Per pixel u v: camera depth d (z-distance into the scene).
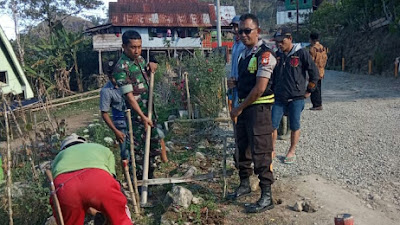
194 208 4.41
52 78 23.06
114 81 4.77
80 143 3.72
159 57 20.72
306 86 6.06
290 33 5.75
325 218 4.14
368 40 22.19
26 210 4.59
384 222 4.06
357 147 6.56
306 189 4.89
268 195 4.35
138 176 4.88
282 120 7.12
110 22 29.92
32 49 24.75
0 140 8.72
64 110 15.92
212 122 8.02
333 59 26.88
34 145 6.75
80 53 28.47
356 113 9.41
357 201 4.54
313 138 7.27
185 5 32.72
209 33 31.86
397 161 5.72
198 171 5.59
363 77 18.53
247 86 4.27
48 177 3.08
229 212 4.38
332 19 32.94
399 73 16.78
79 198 3.18
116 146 7.52
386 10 20.20
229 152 6.43
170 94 10.60
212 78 8.80
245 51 4.34
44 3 30.09
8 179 3.88
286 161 5.96
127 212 3.65
